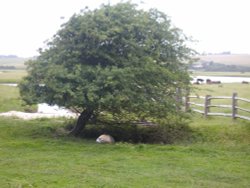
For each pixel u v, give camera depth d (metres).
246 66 124.88
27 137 15.55
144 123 16.80
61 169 10.99
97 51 15.44
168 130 16.28
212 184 10.03
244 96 27.00
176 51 16.81
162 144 15.12
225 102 24.77
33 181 9.85
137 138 16.27
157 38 16.41
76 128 16.34
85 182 9.88
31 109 23.19
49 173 10.57
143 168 11.39
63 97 15.14
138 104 15.00
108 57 15.34
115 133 16.70
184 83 16.94
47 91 15.48
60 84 14.95
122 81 14.80
